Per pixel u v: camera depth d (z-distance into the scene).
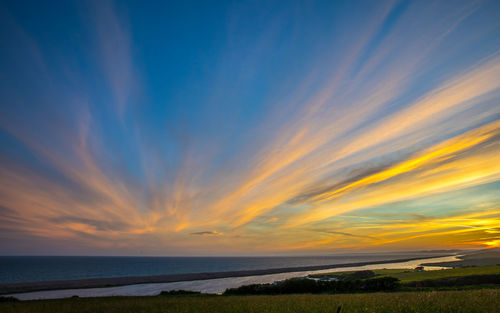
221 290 78.62
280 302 18.80
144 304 20.50
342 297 22.14
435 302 13.75
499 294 16.62
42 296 67.94
